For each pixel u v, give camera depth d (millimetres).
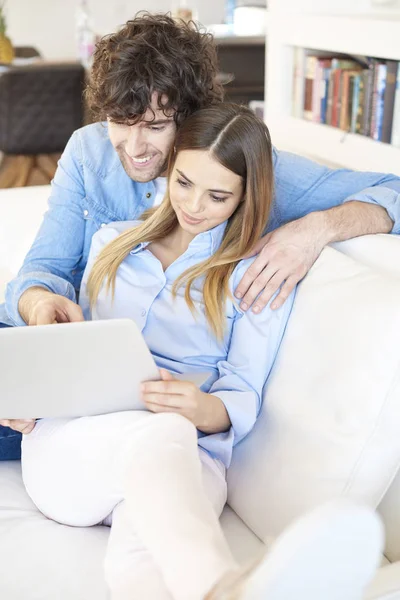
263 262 1566
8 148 4918
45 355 1271
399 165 2307
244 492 1482
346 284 1454
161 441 1273
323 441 1363
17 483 1597
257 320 1545
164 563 1106
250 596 945
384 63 2418
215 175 1540
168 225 1724
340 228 1616
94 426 1379
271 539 1298
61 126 4883
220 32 5867
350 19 2441
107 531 1429
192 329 1637
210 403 1468
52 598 1231
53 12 6883
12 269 2314
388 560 1390
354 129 2600
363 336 1359
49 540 1377
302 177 1803
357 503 953
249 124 1552
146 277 1697
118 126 1747
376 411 1321
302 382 1442
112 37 1729
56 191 1956
